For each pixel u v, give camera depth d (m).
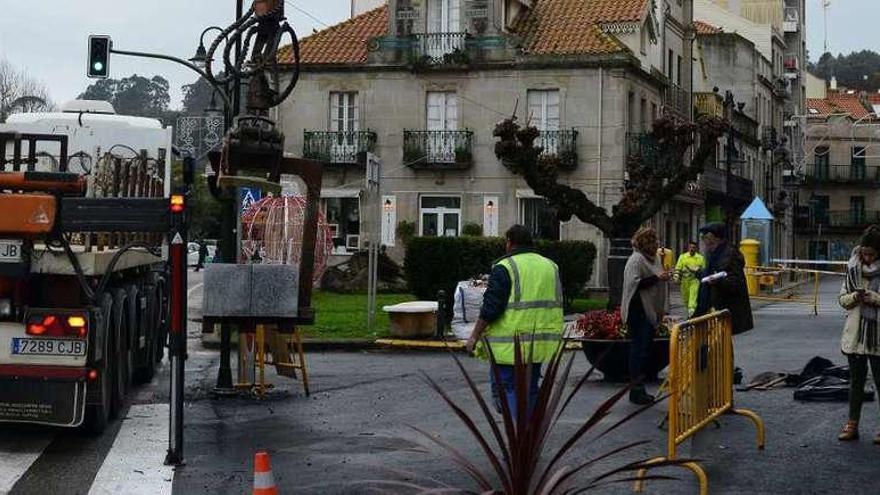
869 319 11.16
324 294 36.50
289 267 13.08
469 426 6.23
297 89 45.09
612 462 10.21
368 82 44.56
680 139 26.09
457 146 43.44
